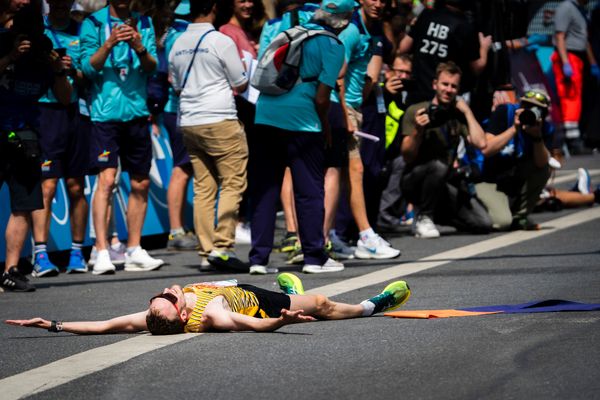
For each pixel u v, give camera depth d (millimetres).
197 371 17000
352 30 29859
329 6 27531
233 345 18781
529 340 18188
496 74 38469
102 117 30109
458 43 36281
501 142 35531
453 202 36031
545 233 35250
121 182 35562
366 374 16438
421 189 35750
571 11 57750
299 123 27797
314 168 28172
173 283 27781
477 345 18000
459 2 36688
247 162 29594
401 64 35156
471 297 23234
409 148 35031
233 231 29406
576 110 58812
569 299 22344
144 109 30672
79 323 20266
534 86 56500
